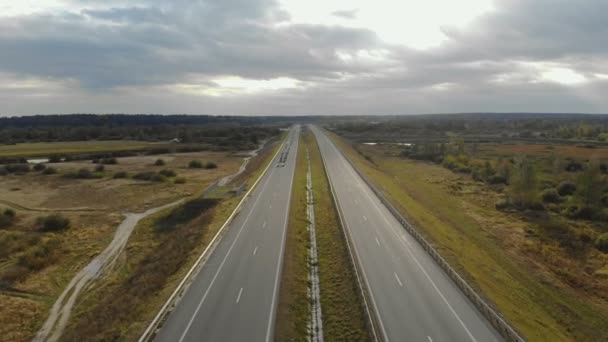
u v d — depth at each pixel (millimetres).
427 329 26953
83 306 36375
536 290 37062
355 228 49125
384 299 31172
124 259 47812
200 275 35812
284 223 51250
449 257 39781
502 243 50781
